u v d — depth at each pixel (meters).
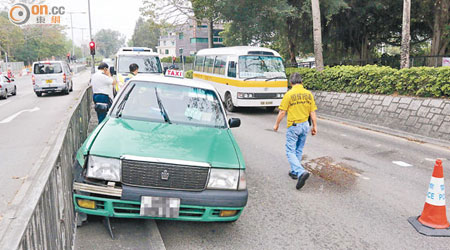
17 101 18.61
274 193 5.36
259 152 7.83
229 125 5.24
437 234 4.14
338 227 4.28
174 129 4.39
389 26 25.36
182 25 25.64
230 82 14.37
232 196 3.64
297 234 4.07
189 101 5.12
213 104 5.23
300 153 6.13
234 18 19.73
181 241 3.81
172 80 5.53
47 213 2.45
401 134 10.07
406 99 10.56
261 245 3.79
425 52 33.59
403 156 7.74
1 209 4.63
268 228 4.19
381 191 5.56
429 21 23.52
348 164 7.04
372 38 27.62
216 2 19.09
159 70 15.33
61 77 20.70
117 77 14.40
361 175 6.36
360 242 3.93
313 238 3.98
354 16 23.00
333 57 27.86
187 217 3.58
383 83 11.57
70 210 3.61
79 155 3.75
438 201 4.32
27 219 1.88
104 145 3.70
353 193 5.45
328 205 4.95
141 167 3.50
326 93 14.10
